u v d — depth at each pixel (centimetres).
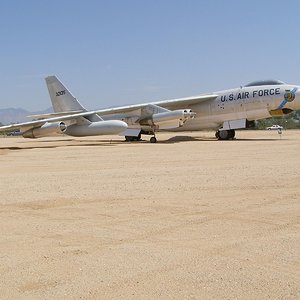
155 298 423
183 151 2344
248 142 3170
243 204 851
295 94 3409
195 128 3906
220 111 3712
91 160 1939
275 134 5116
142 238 631
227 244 591
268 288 442
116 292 439
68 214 799
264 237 623
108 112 3556
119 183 1171
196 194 971
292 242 597
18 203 915
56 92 4419
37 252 573
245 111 3622
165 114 3544
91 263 525
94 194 1002
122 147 2862
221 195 952
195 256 544
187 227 687
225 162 1686
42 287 455
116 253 562
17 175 1436
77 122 3488
